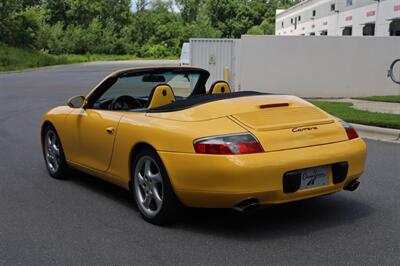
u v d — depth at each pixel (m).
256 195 4.18
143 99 5.99
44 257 4.11
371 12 36.19
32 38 61.31
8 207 5.49
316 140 4.53
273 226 4.75
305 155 4.34
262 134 4.34
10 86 25.50
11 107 15.99
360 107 13.59
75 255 4.14
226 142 4.21
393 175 6.73
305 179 4.39
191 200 4.45
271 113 4.64
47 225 4.89
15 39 58.53
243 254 4.09
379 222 4.84
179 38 86.88
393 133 9.70
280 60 17.22
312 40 17.09
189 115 4.65
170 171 4.48
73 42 73.12
